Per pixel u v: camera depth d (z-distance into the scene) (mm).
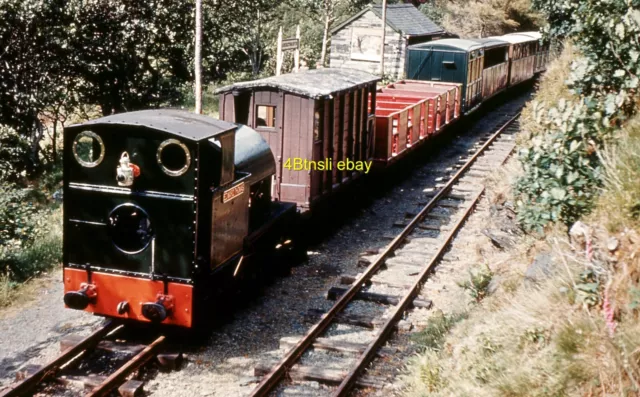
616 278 5879
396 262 11539
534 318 6395
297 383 7605
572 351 5656
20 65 19250
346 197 14430
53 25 19531
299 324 9227
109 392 7211
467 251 12062
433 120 19859
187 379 7684
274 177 12102
